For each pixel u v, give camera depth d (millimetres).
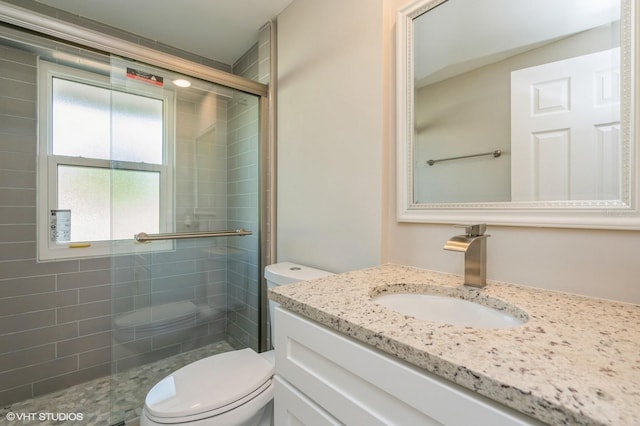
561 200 752
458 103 952
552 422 337
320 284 847
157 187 1698
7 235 1507
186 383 1000
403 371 487
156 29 1809
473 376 400
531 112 805
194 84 1663
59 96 1648
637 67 645
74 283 1671
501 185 858
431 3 999
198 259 1873
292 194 1584
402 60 1073
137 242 1650
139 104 1616
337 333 614
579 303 674
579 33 729
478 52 910
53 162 1632
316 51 1410
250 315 1865
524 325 553
